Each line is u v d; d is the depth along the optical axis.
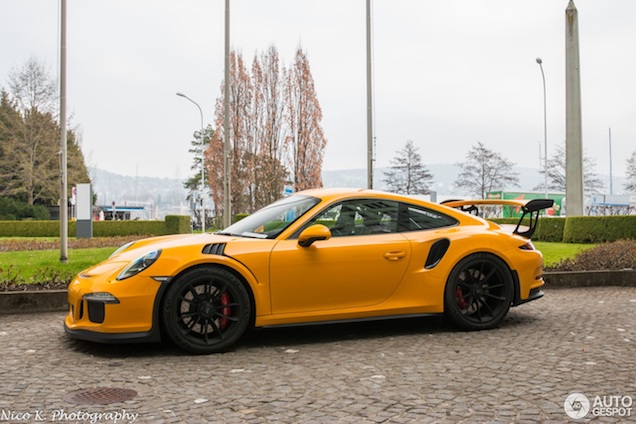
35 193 60.75
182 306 5.32
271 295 5.48
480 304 6.19
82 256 13.85
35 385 4.32
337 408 3.75
